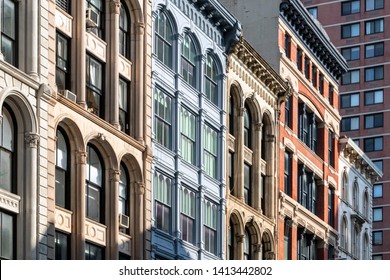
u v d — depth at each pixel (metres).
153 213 65.19
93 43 59.53
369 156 170.75
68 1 57.75
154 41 67.00
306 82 96.06
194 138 72.44
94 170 59.22
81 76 57.19
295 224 90.94
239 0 91.69
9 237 51.44
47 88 53.34
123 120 63.03
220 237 74.88
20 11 53.19
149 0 65.88
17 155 52.34
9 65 50.81
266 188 85.06
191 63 72.75
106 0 61.47
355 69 174.62
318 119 100.06
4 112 51.66
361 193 115.06
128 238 62.31
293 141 91.50
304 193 95.06
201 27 73.94
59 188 55.78
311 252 96.00
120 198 62.06
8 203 51.09
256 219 81.44
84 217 56.69
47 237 53.38
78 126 56.47
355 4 176.00
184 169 69.94
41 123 53.19
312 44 97.75
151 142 65.19
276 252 84.94
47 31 54.59
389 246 164.88
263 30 90.38
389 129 170.25
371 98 172.75
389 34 173.50
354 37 175.25
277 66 89.12
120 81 62.91
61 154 56.19
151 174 64.75
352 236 110.75
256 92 83.00
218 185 75.25
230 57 78.19
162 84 67.50
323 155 100.19
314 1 178.50
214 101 76.25
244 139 81.38
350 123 173.50
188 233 70.44
